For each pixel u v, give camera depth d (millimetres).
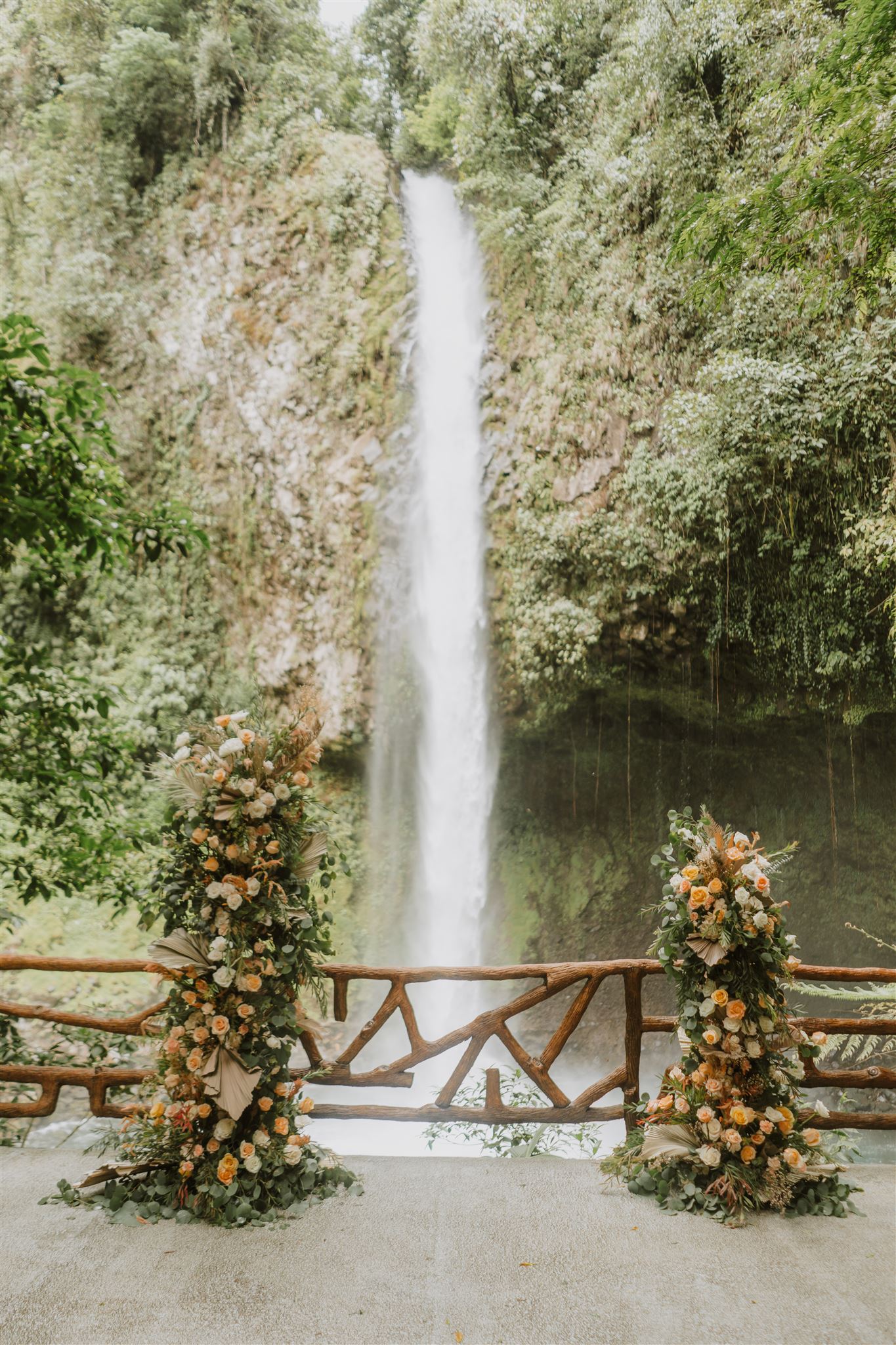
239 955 3088
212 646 13133
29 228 13484
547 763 14523
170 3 14023
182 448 13398
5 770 5223
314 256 13688
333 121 15133
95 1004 10820
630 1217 3039
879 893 13461
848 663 12070
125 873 5625
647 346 12656
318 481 13172
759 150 11086
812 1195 3131
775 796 14047
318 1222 2961
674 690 13359
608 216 13102
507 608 13273
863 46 5199
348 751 13461
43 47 13961
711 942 3260
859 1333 2326
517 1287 2551
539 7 13539
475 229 14438
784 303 11211
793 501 11680
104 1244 2766
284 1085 3209
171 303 13617
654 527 12289
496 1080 3748
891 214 4945
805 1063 3715
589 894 14211
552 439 13133
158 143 14211
